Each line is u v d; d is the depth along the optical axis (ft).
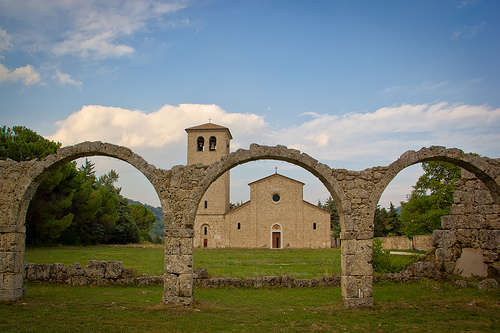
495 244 67.21
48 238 154.71
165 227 51.72
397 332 39.73
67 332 37.50
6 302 50.31
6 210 53.52
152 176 52.90
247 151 53.36
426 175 127.44
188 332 38.65
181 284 50.49
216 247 220.64
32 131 149.07
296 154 53.67
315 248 214.48
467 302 53.52
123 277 64.69
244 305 51.47
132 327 39.88
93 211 185.16
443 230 73.51
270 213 222.69
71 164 158.51
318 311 48.47
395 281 68.90
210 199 225.35
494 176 54.70
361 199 53.16
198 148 221.25
